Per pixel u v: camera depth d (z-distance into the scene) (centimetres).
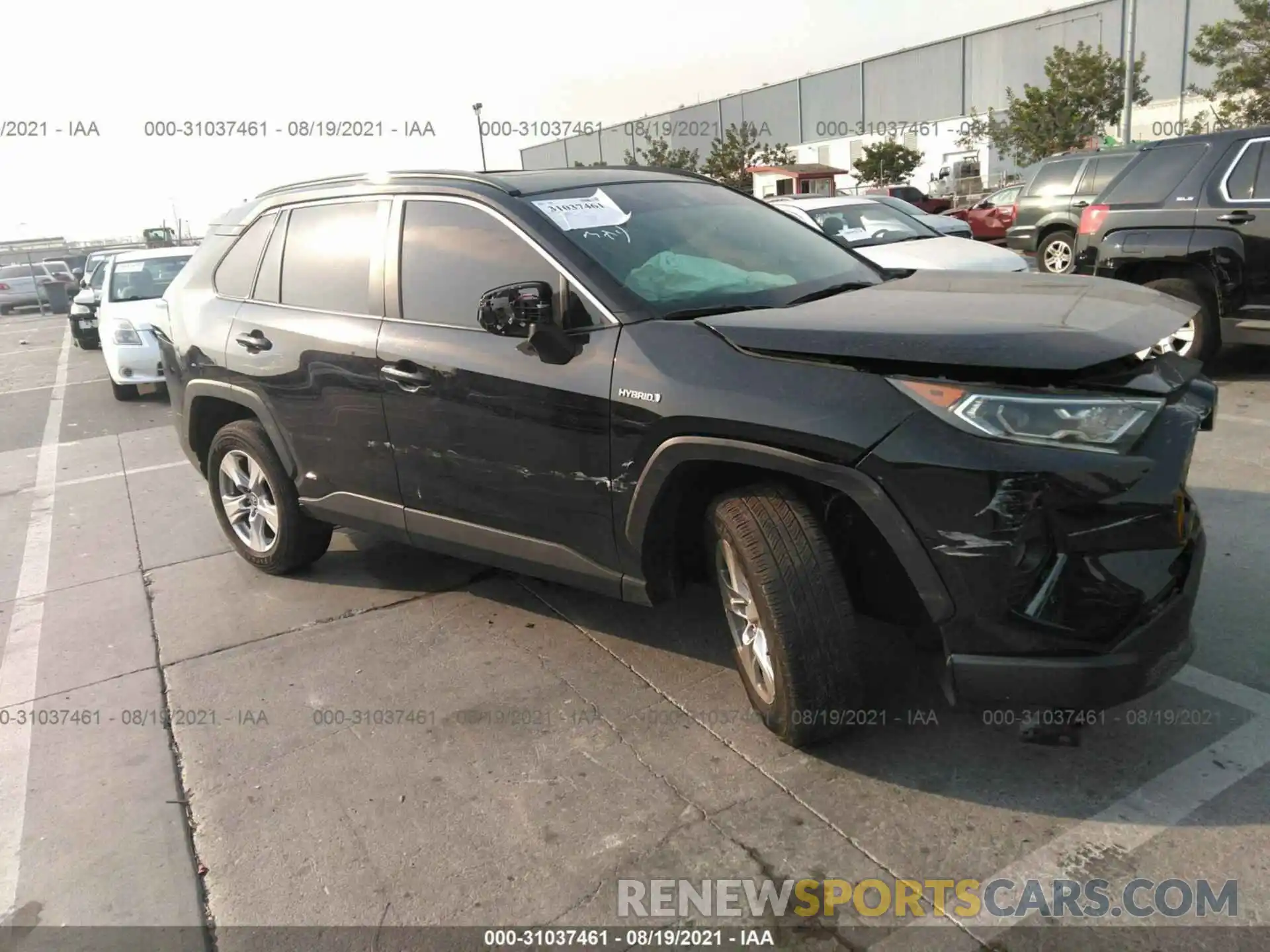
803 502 286
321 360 405
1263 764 282
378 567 490
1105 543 246
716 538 308
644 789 296
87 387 1191
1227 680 326
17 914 263
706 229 377
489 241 356
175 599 471
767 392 272
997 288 322
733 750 311
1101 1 3525
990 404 245
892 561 283
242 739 341
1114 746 296
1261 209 680
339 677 380
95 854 286
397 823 288
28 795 317
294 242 439
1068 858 254
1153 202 741
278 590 471
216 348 459
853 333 271
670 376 292
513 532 358
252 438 459
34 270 3109
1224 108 2525
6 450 852
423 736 334
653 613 415
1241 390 715
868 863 258
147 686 385
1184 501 259
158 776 322
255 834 289
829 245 407
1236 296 701
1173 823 262
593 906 251
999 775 288
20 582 514
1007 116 3409
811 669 278
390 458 390
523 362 332
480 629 412
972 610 252
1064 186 1412
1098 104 2841
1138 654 250
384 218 396
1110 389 248
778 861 261
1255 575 398
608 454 311
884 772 293
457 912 252
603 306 319
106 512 632
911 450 249
